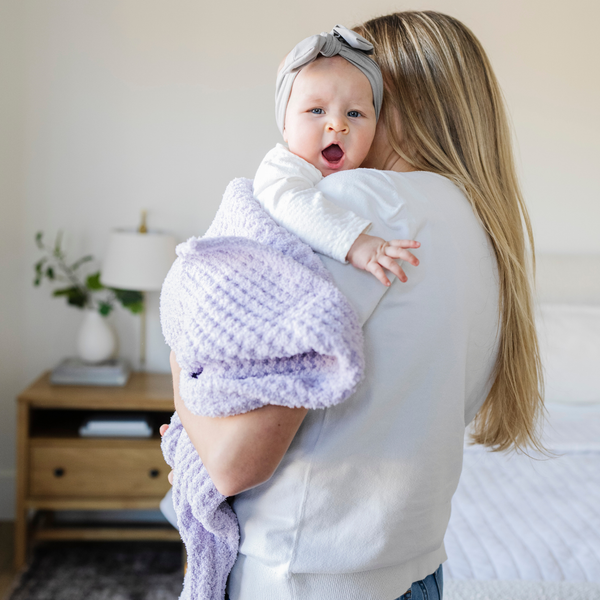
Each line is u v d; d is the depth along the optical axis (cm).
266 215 74
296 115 89
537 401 91
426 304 72
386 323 71
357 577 75
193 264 71
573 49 299
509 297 84
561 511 169
